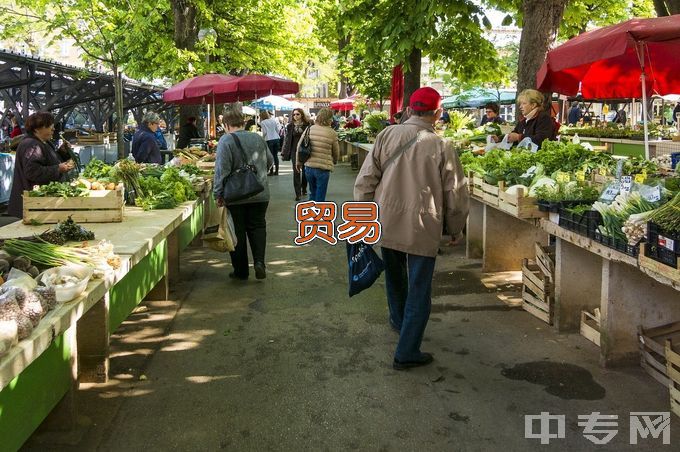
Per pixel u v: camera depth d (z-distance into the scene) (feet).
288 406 12.00
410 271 13.51
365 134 62.39
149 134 31.78
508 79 44.60
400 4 38.27
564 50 20.65
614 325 13.43
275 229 30.89
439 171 13.08
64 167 19.01
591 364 13.83
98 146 52.80
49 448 10.44
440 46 42.09
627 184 13.23
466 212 13.33
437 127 46.16
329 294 19.57
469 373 13.47
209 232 20.30
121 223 16.48
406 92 42.78
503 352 14.62
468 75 43.83
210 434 10.95
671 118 81.82
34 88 60.13
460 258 23.93
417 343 13.62
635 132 51.67
